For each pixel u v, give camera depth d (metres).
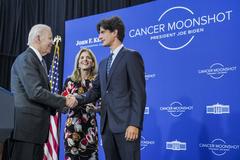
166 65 3.41
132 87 2.20
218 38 3.08
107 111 2.26
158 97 3.44
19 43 5.25
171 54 3.39
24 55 2.48
